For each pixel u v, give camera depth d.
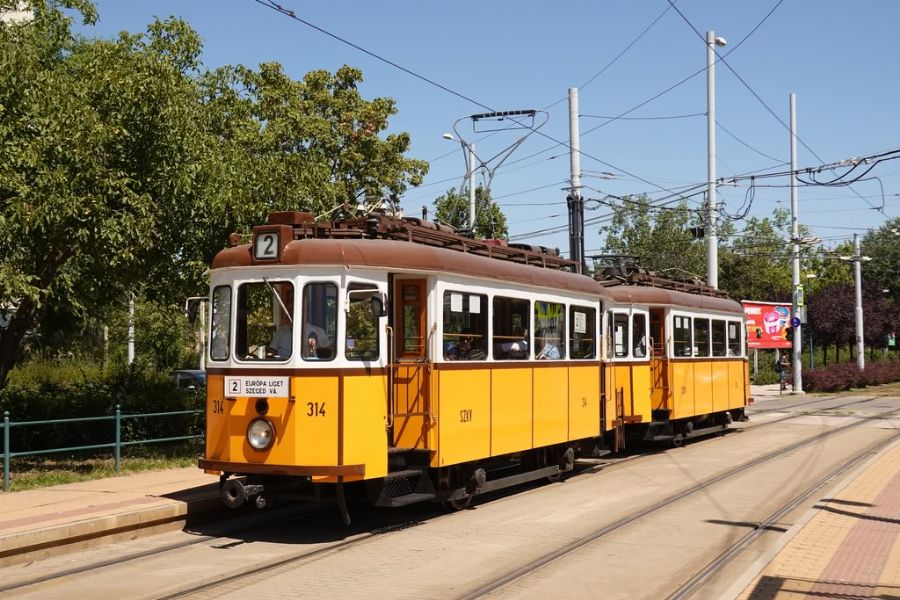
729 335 24.58
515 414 13.55
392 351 11.31
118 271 15.39
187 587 8.30
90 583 8.52
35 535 9.52
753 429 25.28
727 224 63.62
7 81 13.60
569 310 15.64
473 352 12.52
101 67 14.59
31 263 14.48
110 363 25.25
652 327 20.88
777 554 9.40
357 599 7.88
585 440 16.64
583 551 9.84
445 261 11.91
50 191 12.95
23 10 15.97
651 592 8.14
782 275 71.12
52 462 15.59
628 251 55.34
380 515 12.37
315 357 10.51
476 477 12.71
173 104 14.57
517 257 14.76
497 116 22.53
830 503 12.52
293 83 26.58
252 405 10.59
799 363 42.47
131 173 14.47
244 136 17.31
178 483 13.17
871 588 8.01
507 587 8.31
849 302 57.03
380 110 28.30
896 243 70.38
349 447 10.45
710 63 28.20
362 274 10.87
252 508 12.59
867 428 24.91
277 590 8.20
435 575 8.77
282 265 10.71
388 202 12.92
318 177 17.20
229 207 15.05
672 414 20.53
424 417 11.56
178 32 16.14
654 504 12.88
